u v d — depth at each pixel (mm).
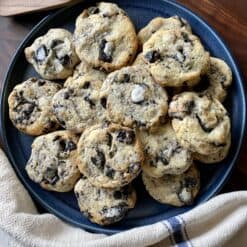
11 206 509
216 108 477
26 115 530
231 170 488
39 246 499
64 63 525
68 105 512
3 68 568
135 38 510
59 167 515
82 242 493
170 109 481
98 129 498
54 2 548
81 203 507
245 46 520
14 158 538
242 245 496
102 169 492
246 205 490
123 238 486
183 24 510
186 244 489
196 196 499
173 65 482
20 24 568
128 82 495
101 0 544
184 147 482
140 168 485
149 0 534
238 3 525
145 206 512
